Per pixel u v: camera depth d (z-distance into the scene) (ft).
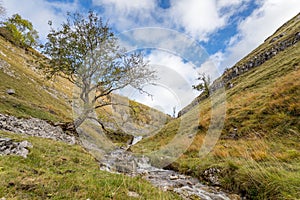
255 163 23.11
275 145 28.86
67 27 43.75
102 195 12.37
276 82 58.49
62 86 119.14
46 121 48.42
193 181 24.64
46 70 50.57
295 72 56.65
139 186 15.42
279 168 20.40
